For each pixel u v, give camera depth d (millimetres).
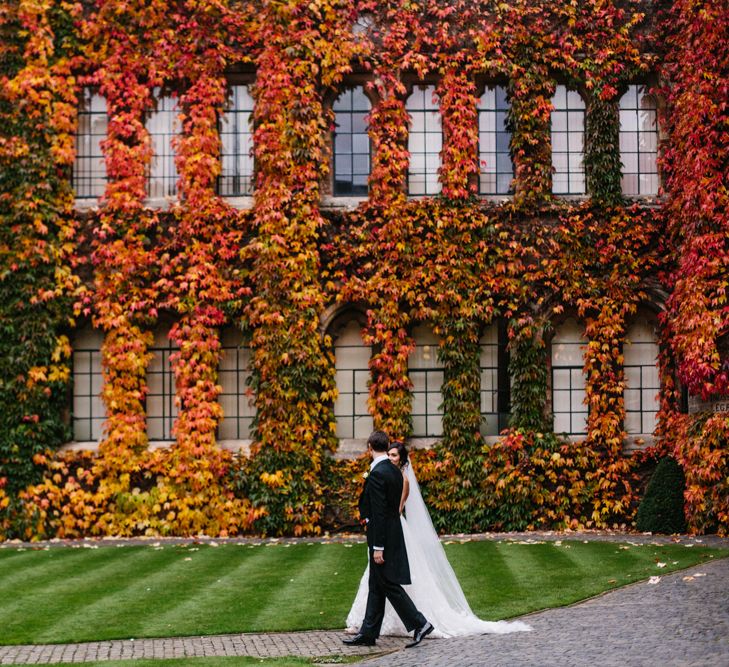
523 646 8016
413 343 16797
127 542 15672
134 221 16922
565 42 17266
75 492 16484
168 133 17422
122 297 16688
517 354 16766
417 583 8750
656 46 17297
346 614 9516
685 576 10898
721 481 14672
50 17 17234
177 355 16688
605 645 7930
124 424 16656
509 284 16812
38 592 10695
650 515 15734
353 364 17094
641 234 16906
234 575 11734
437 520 16422
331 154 17422
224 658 7930
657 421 17031
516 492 16438
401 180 17109
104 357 16766
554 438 16641
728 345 14961
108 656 8047
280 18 17188
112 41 17188
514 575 11352
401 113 17266
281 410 16438
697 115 15633
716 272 15172
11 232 16734
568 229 16953
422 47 17359
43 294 16641
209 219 16891
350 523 16453
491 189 17422
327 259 16953
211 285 16734
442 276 16750
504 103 17453
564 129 17422
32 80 16984
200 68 17188
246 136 17469
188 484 16500
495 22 17328
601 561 12250
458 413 16641
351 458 16641
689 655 7496
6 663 7832
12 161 16891
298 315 16594
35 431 16531
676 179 16484
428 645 8312
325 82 17203
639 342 17188
